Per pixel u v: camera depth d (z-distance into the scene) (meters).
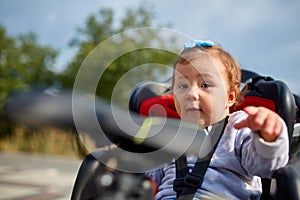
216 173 1.33
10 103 0.24
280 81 1.60
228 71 1.46
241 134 1.36
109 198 0.39
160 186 1.36
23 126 0.25
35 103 0.25
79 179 0.76
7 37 15.47
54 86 0.29
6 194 4.77
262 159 1.07
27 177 6.30
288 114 1.49
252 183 1.38
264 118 0.77
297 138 1.65
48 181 5.93
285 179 1.16
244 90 1.69
